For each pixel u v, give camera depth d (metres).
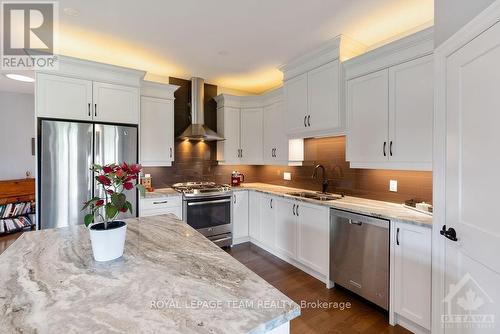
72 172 2.56
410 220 1.79
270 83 4.10
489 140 1.17
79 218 2.58
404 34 2.45
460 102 1.37
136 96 2.99
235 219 3.67
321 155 3.25
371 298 2.08
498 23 1.10
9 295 0.83
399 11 2.11
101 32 2.46
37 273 0.99
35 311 0.74
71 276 0.97
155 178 3.66
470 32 1.27
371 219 2.06
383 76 2.21
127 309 0.75
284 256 3.15
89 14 2.15
